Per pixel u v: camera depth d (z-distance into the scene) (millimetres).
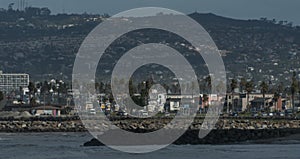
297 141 190125
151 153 152500
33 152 157125
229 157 143250
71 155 148375
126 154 150750
